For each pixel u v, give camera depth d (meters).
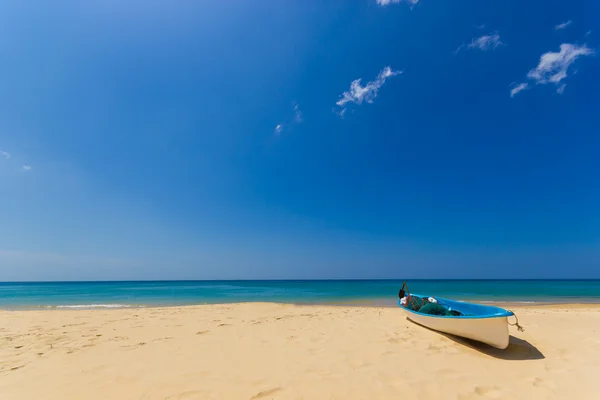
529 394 4.23
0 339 7.50
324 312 12.66
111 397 4.10
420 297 10.23
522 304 18.36
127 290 37.47
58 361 5.64
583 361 5.61
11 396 4.13
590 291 31.34
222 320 10.45
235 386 4.48
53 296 26.02
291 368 5.26
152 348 6.56
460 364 5.47
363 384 4.57
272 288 42.88
